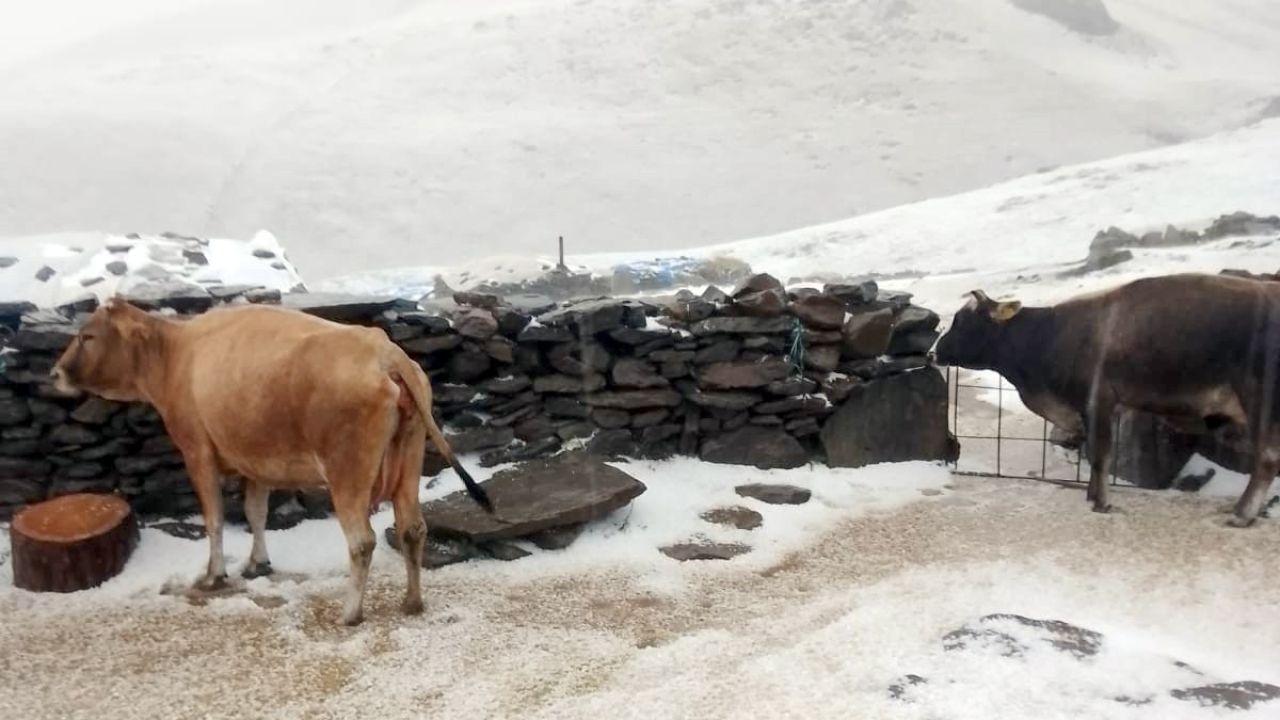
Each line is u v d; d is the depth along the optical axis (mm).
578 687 3604
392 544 5016
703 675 3633
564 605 4398
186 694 3568
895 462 6484
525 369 5984
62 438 5164
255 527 4645
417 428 4156
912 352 6555
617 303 6184
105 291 7055
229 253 8070
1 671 3750
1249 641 3908
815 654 3725
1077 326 5785
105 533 4551
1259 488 5320
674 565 4875
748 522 5414
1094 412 5684
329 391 3928
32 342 5078
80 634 4070
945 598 4297
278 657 3861
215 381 4191
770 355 6293
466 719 3369
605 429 6141
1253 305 5223
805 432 6344
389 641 4004
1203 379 5355
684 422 6277
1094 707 3217
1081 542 5117
